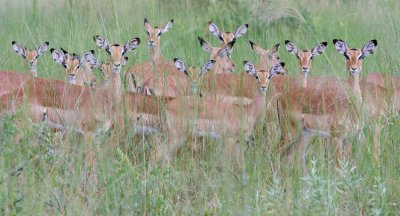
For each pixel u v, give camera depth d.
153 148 15.85
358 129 16.25
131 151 15.47
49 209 12.89
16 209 12.27
